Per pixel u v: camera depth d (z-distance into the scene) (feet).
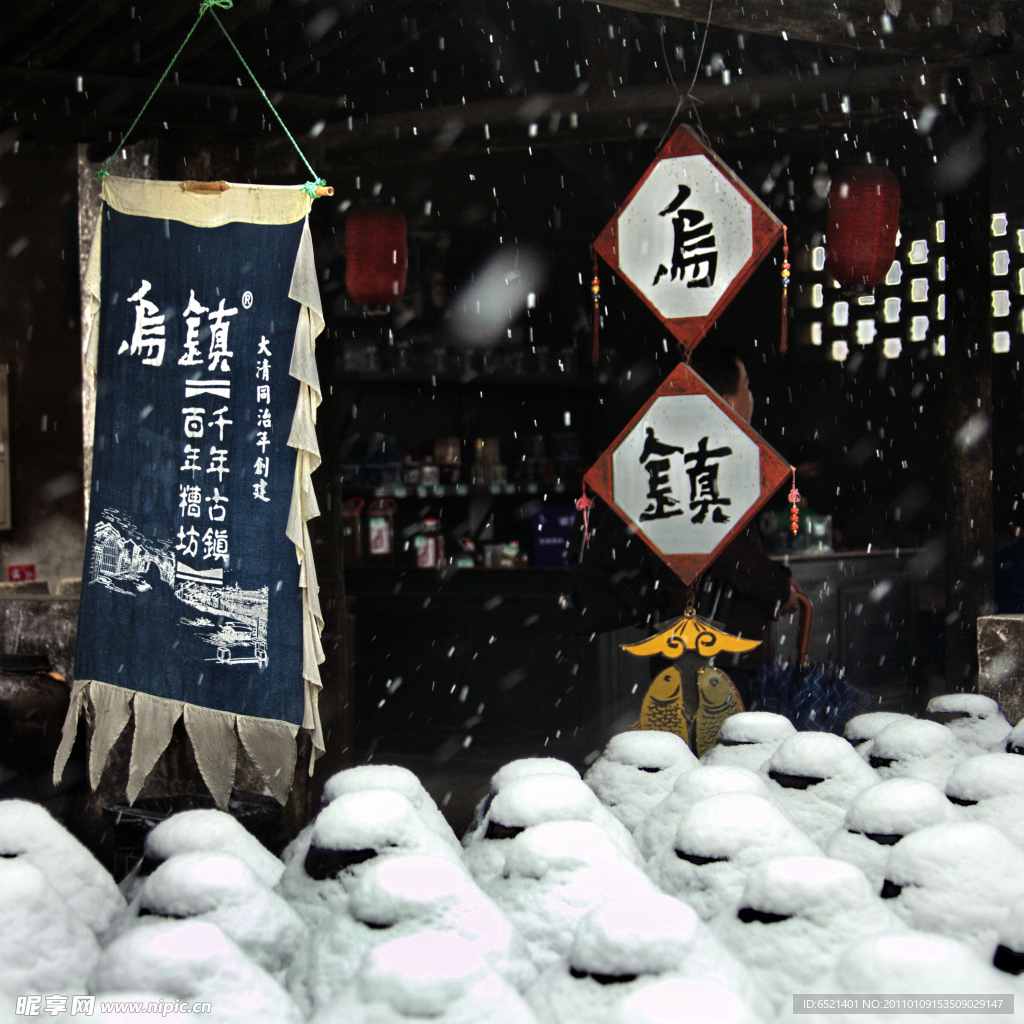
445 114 13.47
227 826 5.30
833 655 23.07
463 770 20.33
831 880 4.32
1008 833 5.33
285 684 9.42
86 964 4.40
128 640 10.00
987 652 11.00
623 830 5.43
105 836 13.03
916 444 28.35
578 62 18.42
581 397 29.89
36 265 23.54
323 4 11.98
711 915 4.75
